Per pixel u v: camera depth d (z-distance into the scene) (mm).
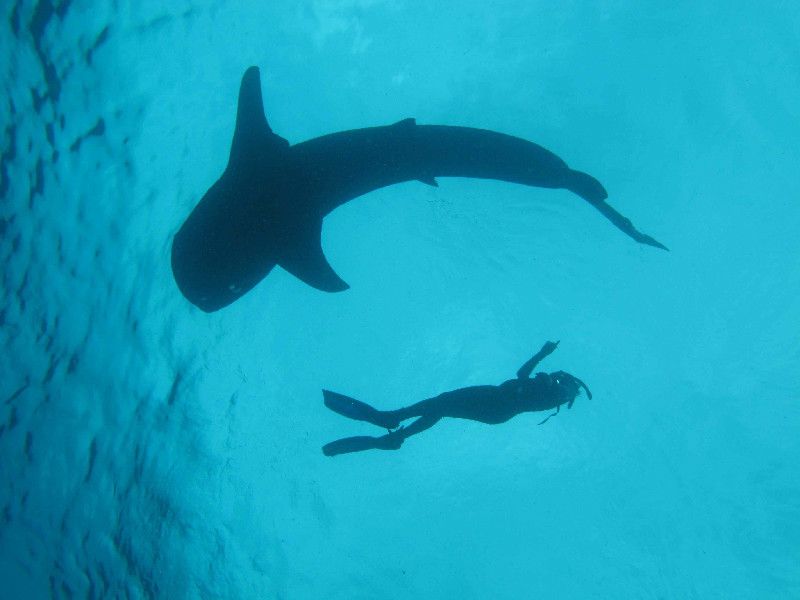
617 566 4492
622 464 4617
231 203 3811
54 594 4641
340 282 4043
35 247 4570
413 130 3988
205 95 4551
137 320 4512
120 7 4430
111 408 4613
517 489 4613
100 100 4441
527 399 3637
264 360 4582
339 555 4559
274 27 4648
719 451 4594
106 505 4652
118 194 4469
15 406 4648
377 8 4723
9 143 4484
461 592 4457
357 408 3691
